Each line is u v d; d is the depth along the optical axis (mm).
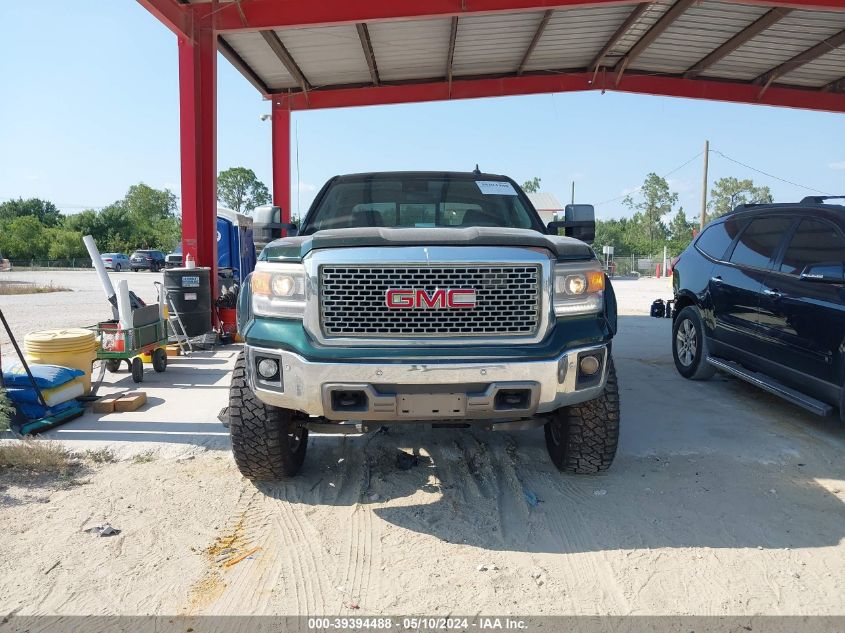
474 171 5305
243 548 3164
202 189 9500
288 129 14508
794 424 5160
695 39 12094
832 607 2639
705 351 6449
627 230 82500
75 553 3092
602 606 2646
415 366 3139
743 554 3080
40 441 4531
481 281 3260
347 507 3645
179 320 8492
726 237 6336
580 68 14023
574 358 3283
